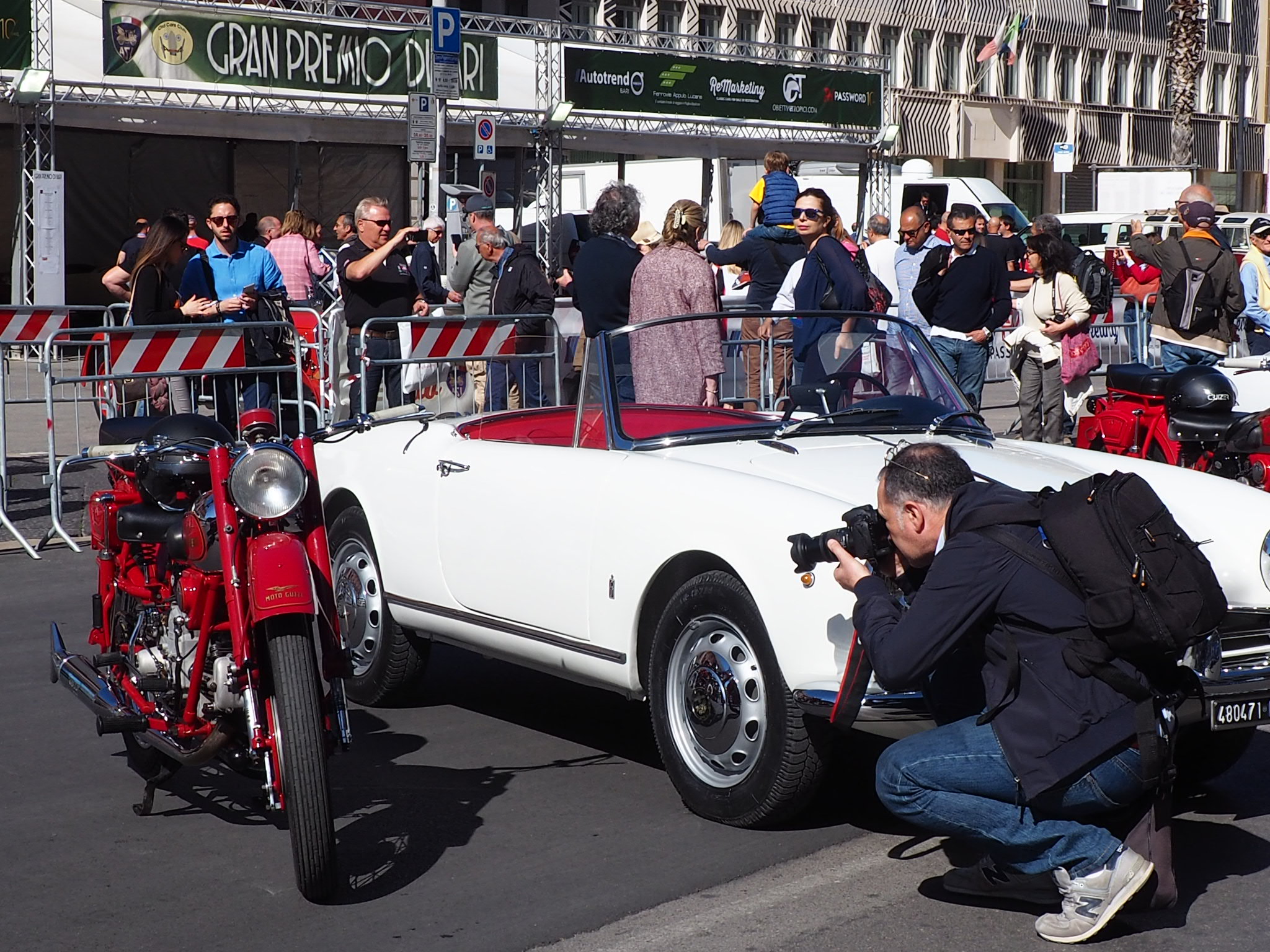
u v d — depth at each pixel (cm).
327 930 416
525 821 500
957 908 423
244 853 476
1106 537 373
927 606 386
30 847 482
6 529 1030
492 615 569
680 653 492
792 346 580
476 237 1259
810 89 2634
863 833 482
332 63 2006
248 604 433
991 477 510
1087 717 380
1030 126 4412
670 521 490
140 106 1855
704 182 2348
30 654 723
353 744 591
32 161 1828
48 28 1769
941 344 1159
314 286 1411
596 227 884
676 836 482
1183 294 1049
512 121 2227
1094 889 391
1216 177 4941
